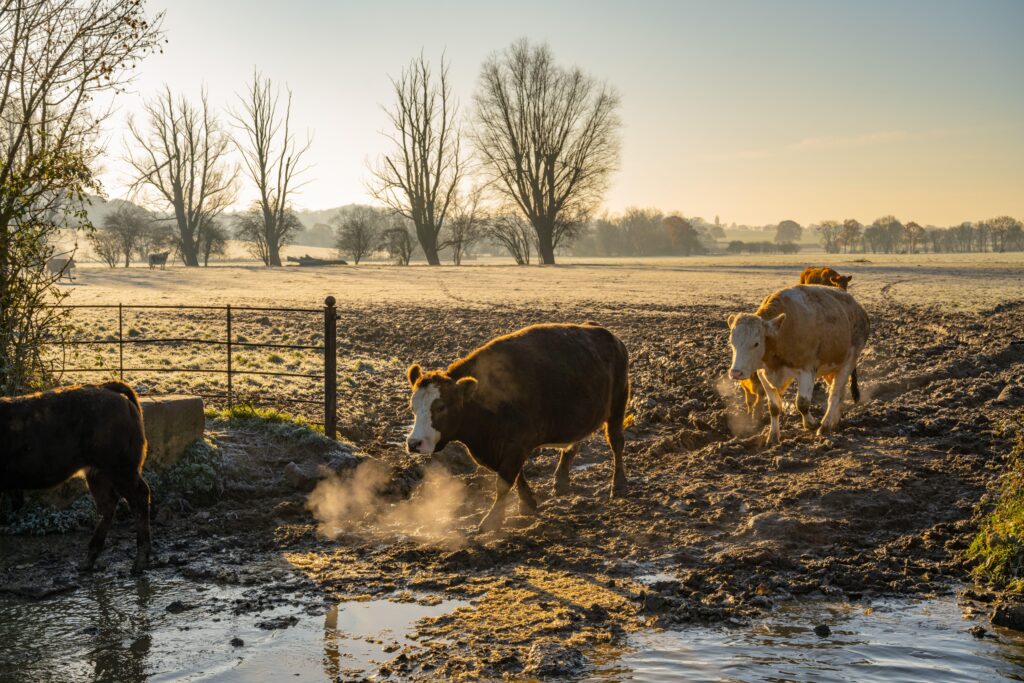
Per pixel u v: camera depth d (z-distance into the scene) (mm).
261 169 84750
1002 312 30984
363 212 164125
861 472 9953
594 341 9492
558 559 7754
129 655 5898
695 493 9523
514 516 8922
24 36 9711
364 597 6965
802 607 6719
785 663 5750
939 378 16406
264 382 15883
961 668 5695
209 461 9945
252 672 5652
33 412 7332
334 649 6008
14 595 7023
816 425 12609
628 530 8484
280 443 10930
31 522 8469
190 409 10055
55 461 7406
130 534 8562
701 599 6812
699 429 13016
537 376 8633
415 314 30500
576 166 78938
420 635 6230
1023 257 120312
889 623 6414
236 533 8656
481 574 7461
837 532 8172
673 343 22547
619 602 6809
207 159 85875
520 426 8531
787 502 9023
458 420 8219
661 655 5867
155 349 19922
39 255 9703
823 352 11867
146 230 94625
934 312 30609
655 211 190750
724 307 33781
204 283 51500
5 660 5809
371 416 13703
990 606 6723
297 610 6703
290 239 93375
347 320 28094
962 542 7891
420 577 7375
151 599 6949
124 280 54125
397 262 88312
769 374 11750
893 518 8539
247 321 27234
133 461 7719
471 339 23109
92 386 7758
